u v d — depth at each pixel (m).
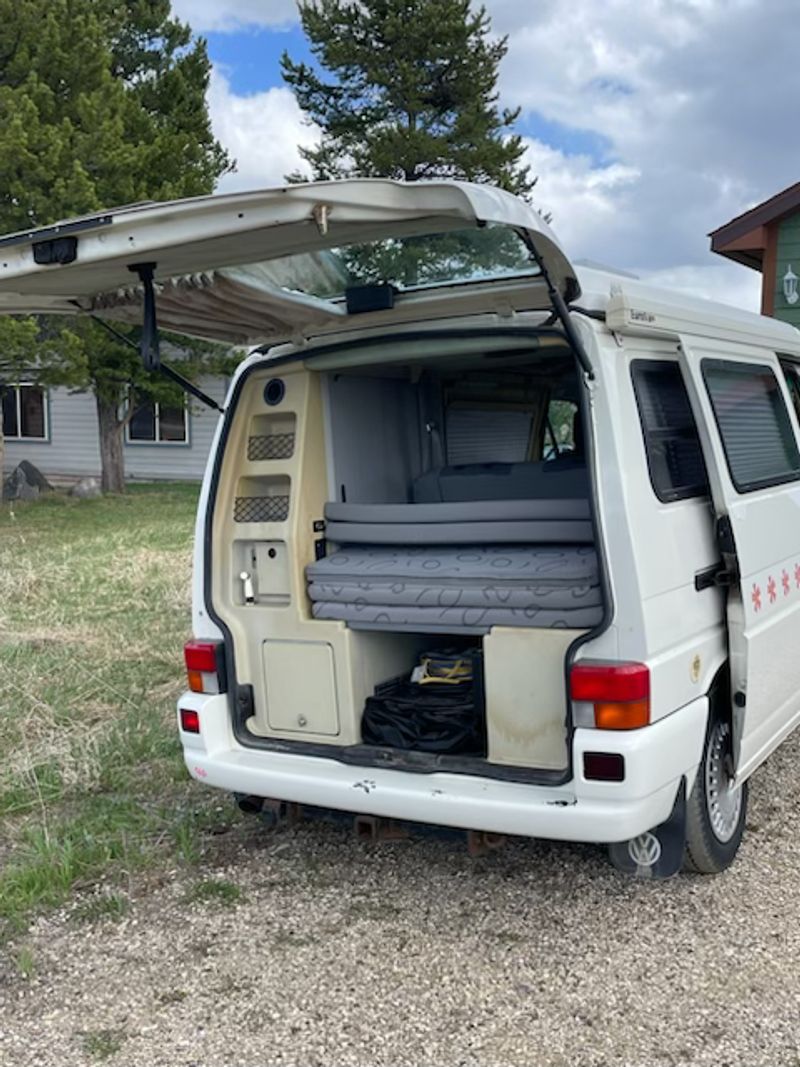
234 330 4.14
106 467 20.39
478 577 3.71
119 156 15.35
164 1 20.17
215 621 4.16
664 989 3.29
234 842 4.50
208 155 19.44
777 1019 3.12
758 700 4.15
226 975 3.46
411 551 4.06
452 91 23.38
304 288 3.78
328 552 4.21
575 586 3.55
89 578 10.70
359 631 4.02
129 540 13.56
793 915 3.73
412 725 3.92
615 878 4.07
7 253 3.34
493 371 4.77
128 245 3.12
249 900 3.98
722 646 3.94
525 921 3.76
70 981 3.45
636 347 3.66
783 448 4.84
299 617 4.05
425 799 3.57
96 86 16.30
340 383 4.32
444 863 4.25
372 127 23.69
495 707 3.68
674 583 3.56
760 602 4.14
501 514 3.89
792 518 4.66
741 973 3.37
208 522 4.19
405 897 3.98
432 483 4.57
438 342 3.80
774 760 5.29
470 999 3.28
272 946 3.64
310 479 4.14
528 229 2.98
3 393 17.45
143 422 23.16
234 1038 3.12
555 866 4.19
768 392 4.81
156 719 6.03
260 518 4.19
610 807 3.33
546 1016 3.18
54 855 4.26
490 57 23.28
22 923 3.80
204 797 4.98
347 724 4.00
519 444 4.95
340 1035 3.12
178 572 10.91
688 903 3.84
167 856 4.36
